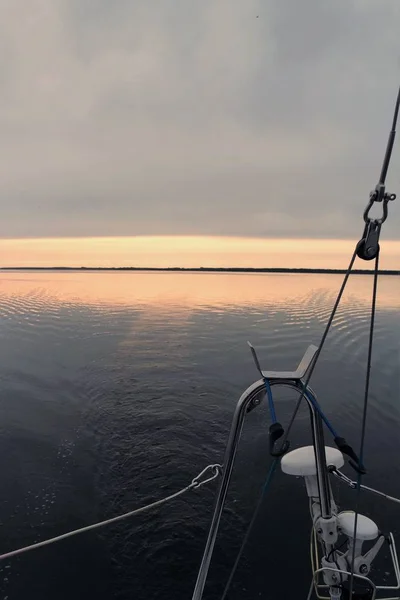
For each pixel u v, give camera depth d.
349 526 1.56
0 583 2.91
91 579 2.99
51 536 3.44
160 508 3.78
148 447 5.03
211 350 9.68
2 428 5.54
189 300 17.95
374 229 1.20
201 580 1.59
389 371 7.94
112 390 7.06
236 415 1.42
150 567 3.13
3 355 9.27
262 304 16.52
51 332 11.56
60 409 6.27
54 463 4.63
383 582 2.83
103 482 4.25
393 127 1.10
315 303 16.27
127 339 10.73
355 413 6.00
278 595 2.88
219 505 1.53
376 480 4.22
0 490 4.07
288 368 8.38
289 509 3.75
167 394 6.88
